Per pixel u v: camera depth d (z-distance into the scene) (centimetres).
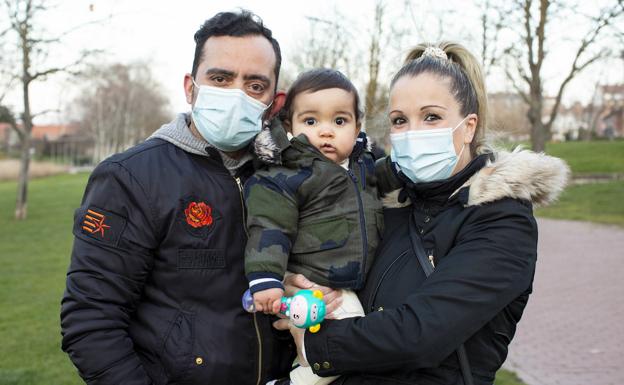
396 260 223
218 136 227
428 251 217
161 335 217
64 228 1627
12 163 4716
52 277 990
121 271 213
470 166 221
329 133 242
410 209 240
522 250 206
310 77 250
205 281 221
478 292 197
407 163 225
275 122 239
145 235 217
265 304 212
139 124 6144
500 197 209
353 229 232
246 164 242
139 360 214
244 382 226
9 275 1005
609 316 746
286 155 235
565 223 1563
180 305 220
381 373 210
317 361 208
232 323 224
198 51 235
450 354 206
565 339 665
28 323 711
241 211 234
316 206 232
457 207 219
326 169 234
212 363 217
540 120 1669
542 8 1545
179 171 225
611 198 1892
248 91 232
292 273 233
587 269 1020
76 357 208
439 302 196
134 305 221
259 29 235
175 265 220
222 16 232
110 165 219
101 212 214
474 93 231
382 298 219
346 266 228
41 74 1702
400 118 233
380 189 254
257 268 215
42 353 598
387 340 195
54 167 4916
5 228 1631
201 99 228
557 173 216
